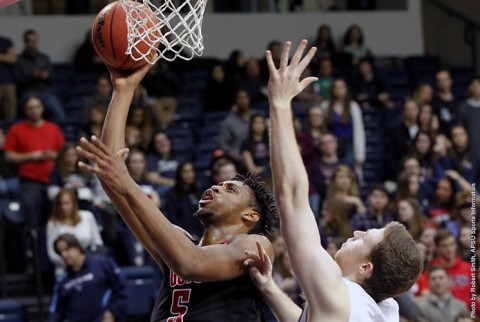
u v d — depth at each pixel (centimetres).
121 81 385
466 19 1548
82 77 1322
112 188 354
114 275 824
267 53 349
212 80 1288
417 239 865
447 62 1586
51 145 1034
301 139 1033
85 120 1141
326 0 1543
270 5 1515
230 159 966
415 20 1547
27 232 977
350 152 1128
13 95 1237
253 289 399
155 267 942
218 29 1481
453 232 916
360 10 1548
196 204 948
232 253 387
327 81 1277
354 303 346
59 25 1427
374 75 1355
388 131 1158
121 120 381
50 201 973
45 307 957
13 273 999
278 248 810
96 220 934
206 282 393
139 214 356
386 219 902
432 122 1137
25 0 1429
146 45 379
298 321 367
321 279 340
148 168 1051
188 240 370
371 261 360
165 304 398
